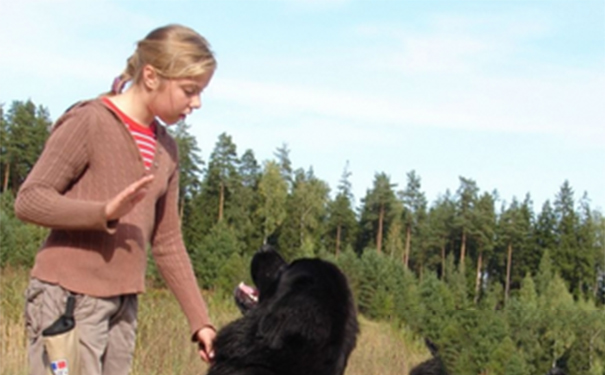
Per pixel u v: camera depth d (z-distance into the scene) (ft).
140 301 39.81
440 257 229.04
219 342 12.80
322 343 11.93
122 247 11.49
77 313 11.19
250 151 204.64
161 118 11.79
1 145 206.59
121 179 11.38
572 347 83.05
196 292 13.23
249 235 201.16
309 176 212.43
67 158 11.06
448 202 231.09
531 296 181.98
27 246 85.35
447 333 87.45
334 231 224.33
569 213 223.10
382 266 121.90
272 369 12.02
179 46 11.34
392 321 96.84
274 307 12.04
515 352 84.12
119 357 11.96
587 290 220.43
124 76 11.82
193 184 200.23
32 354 11.35
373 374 42.22
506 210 228.84
